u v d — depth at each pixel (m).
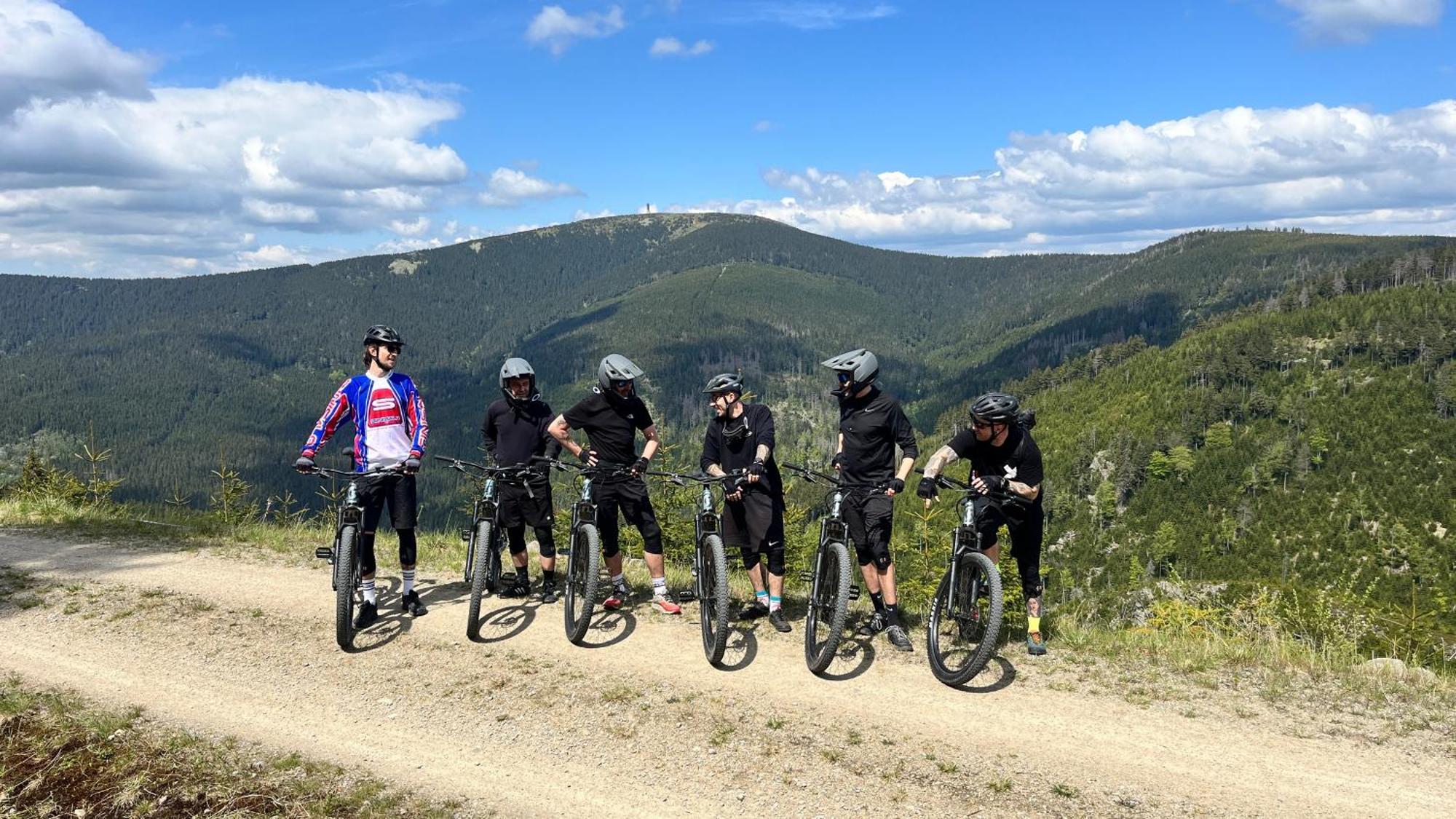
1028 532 6.29
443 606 7.58
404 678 5.96
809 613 6.21
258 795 4.49
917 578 14.08
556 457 7.38
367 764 4.82
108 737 5.14
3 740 5.17
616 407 7.09
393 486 7.13
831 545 6.10
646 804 4.37
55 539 10.38
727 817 4.23
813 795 4.37
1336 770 4.50
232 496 16.20
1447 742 4.77
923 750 4.77
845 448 6.61
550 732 5.14
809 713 5.25
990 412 5.96
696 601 7.66
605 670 6.00
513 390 7.50
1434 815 4.05
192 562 9.21
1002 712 5.27
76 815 4.46
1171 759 4.64
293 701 5.66
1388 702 5.33
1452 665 6.22
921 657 6.25
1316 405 165.38
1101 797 4.26
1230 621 7.21
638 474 7.04
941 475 6.08
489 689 5.74
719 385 6.68
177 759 4.89
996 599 5.44
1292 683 5.67
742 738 4.96
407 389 7.29
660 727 5.14
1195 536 143.25
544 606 7.55
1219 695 5.51
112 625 7.14
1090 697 5.49
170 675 6.10
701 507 6.64
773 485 6.89
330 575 8.71
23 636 6.94
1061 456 180.88
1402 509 133.25
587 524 6.71
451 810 4.34
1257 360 188.75
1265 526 140.75
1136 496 158.75
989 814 4.14
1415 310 185.62
